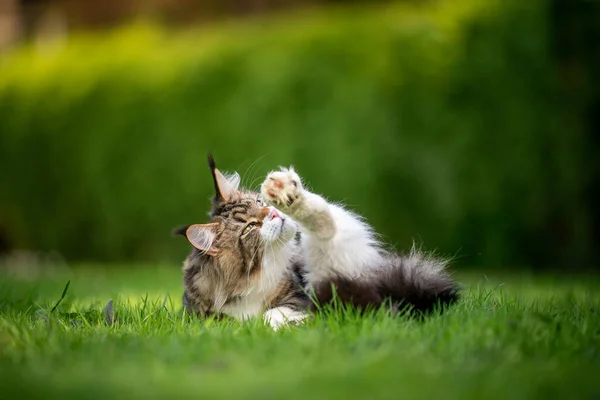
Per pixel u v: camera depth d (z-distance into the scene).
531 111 15.84
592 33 16.28
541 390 3.93
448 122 15.53
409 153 15.53
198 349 4.93
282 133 15.99
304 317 6.31
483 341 4.94
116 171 18.14
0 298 8.46
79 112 18.91
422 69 15.69
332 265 6.47
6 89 20.31
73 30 25.34
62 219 19.17
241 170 16.36
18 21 25.58
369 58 15.87
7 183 20.02
